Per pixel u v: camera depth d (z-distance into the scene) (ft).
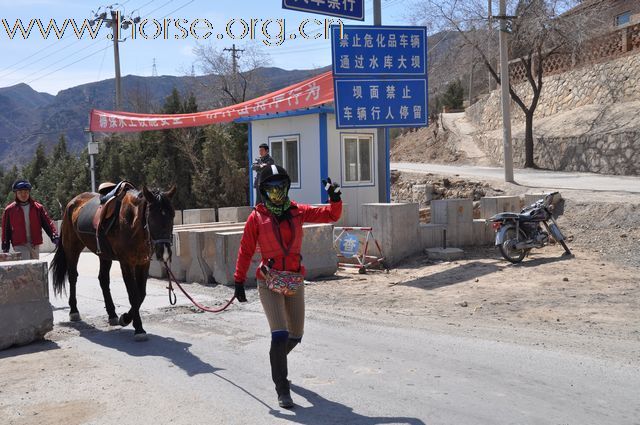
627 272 34.42
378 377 19.31
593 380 18.47
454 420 15.78
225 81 155.12
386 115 43.62
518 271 36.40
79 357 22.77
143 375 20.31
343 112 42.65
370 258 41.19
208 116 57.36
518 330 24.81
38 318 24.84
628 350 21.56
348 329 25.53
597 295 30.17
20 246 33.06
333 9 43.24
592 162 86.69
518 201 47.39
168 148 96.73
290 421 16.12
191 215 60.08
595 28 96.27
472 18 89.81
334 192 17.06
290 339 18.03
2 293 24.09
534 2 89.40
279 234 17.13
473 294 31.99
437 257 41.55
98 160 107.34
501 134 119.44
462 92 184.85
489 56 98.32
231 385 19.11
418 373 19.58
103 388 19.11
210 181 88.84
